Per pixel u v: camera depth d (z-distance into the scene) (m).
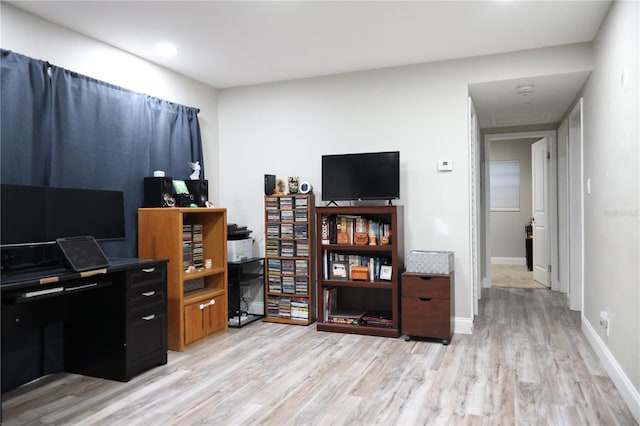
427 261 3.75
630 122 2.44
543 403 2.51
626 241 2.54
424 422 2.31
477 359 3.27
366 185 3.98
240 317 4.36
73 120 3.18
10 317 2.68
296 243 4.33
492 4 2.92
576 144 4.80
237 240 4.37
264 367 3.14
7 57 2.78
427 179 4.09
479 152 5.96
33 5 2.85
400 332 3.94
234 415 2.41
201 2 2.86
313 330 4.11
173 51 3.72
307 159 4.52
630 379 2.46
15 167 2.81
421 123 4.10
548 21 3.18
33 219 2.70
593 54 3.51
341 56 3.90
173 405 2.55
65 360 3.11
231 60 3.96
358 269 4.00
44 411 2.49
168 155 4.05
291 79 4.57
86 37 3.36
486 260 6.21
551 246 6.09
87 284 2.70
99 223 3.12
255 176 4.74
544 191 6.22
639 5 2.25
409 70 4.13
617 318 2.75
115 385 2.85
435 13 3.06
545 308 4.97
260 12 3.02
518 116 5.36
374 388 2.75
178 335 3.52
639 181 2.28
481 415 2.38
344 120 4.38
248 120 4.76
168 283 3.55
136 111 3.71
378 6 2.94
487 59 3.88
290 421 2.34
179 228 3.50
